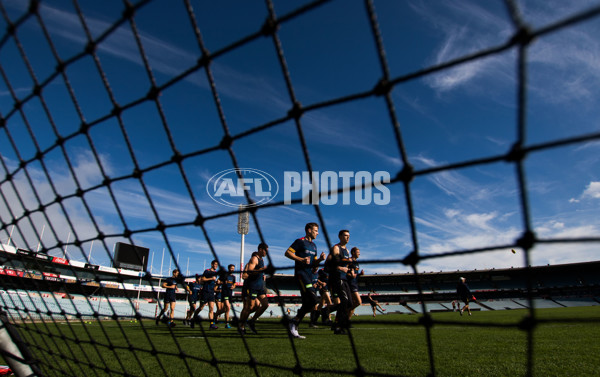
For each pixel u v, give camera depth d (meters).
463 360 3.56
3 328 2.39
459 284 16.58
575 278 42.47
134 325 10.69
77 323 11.49
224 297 8.80
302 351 4.34
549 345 4.57
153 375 3.02
